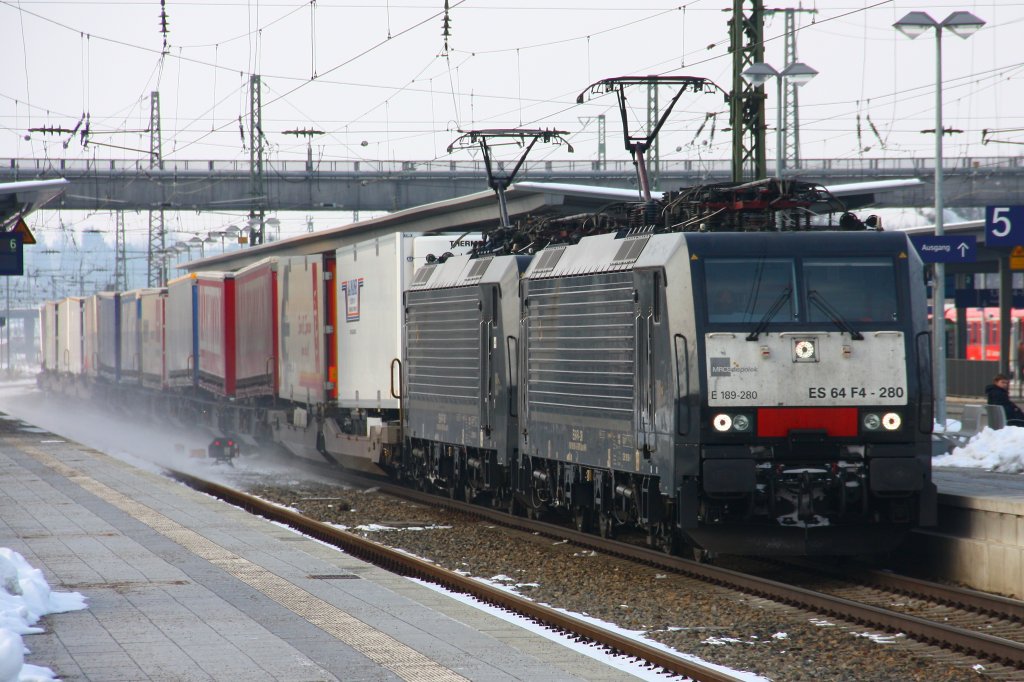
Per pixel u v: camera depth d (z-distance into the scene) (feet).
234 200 541.75
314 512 168.66
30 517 134.82
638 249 120.16
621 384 122.52
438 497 179.11
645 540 138.31
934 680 75.82
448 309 171.01
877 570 111.86
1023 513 104.53
